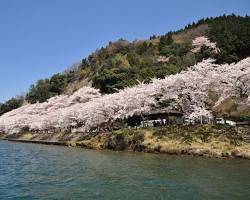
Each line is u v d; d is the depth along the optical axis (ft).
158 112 202.80
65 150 184.14
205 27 540.52
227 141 139.13
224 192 71.77
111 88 330.95
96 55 540.93
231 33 379.96
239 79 155.43
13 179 91.30
